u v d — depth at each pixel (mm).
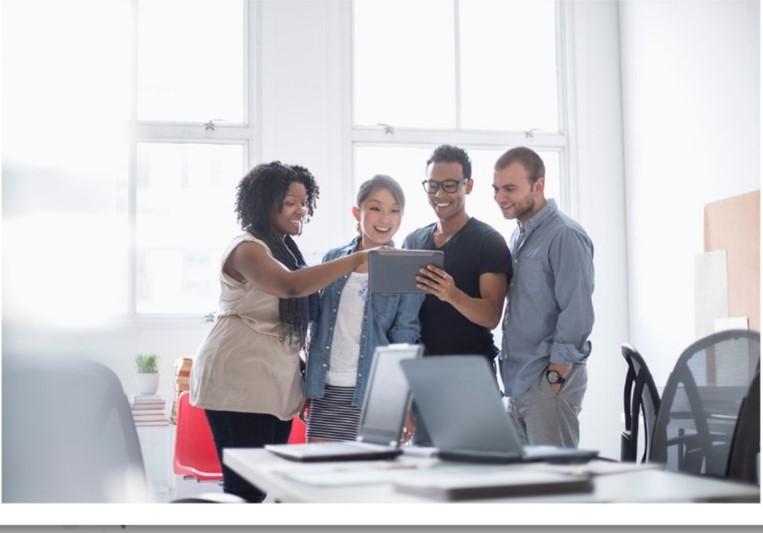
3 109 3404
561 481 1450
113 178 4277
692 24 4609
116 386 1833
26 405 1832
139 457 1800
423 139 5145
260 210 2918
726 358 2127
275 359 2816
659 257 4934
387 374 1981
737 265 4109
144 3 4902
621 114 5332
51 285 2408
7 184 3059
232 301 2850
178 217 4891
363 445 1956
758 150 4082
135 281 4770
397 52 5223
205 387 2801
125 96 4613
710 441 2109
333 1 5027
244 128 4930
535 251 3107
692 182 4621
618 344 5219
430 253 2824
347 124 5023
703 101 4520
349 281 2971
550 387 3057
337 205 4969
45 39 3701
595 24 5340
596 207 5277
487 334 3070
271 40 4953
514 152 3162
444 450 1781
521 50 5355
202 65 4977
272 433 2838
